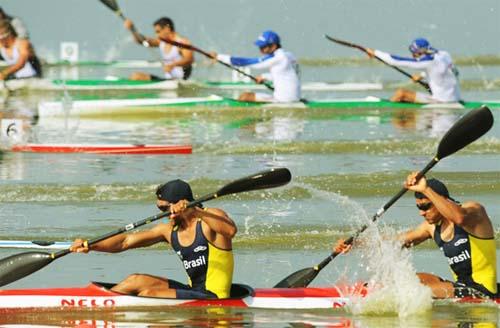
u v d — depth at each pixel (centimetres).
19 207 5503
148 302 3781
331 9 13825
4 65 10588
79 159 6856
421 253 4681
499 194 5803
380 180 6103
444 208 3753
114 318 3709
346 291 3888
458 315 3759
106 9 14188
